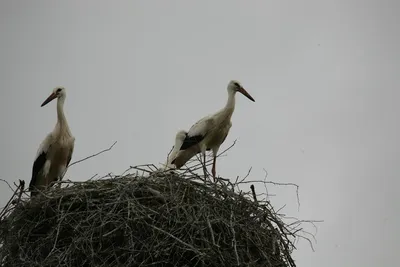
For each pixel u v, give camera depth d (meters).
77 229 13.82
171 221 13.97
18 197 14.71
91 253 13.58
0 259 14.35
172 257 13.79
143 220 13.86
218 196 14.66
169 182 14.62
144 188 14.51
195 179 14.96
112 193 14.43
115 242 14.00
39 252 14.14
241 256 13.95
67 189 14.80
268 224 14.82
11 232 14.53
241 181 15.08
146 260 13.48
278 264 14.50
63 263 13.73
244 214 14.67
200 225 13.84
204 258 13.44
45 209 14.45
